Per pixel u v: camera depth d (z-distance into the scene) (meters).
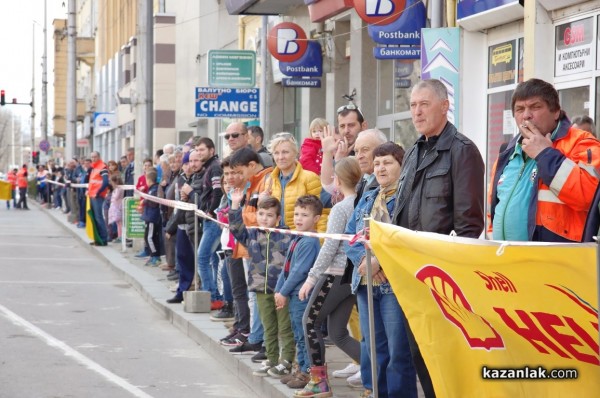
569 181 5.91
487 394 5.51
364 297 7.79
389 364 7.52
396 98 19.47
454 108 13.69
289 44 21.67
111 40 62.53
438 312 5.70
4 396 9.66
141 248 24.12
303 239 9.15
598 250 4.83
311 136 11.79
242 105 23.00
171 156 17.75
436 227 6.91
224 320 13.36
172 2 46.78
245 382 10.39
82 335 13.22
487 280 5.36
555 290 5.17
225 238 11.76
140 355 11.92
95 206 25.62
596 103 11.71
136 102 24.81
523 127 6.10
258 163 10.83
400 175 7.30
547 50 12.60
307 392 8.92
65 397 9.66
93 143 73.06
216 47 35.19
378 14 15.09
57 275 20.23
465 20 14.29
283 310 9.76
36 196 64.19
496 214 6.46
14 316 14.66
